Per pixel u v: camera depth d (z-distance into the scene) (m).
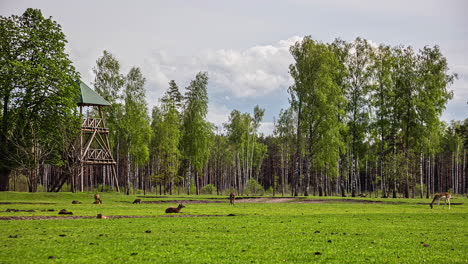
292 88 76.12
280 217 31.58
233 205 49.97
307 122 74.88
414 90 74.00
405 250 16.53
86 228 22.77
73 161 67.00
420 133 72.12
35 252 15.19
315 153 76.12
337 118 76.25
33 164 63.06
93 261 13.85
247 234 20.84
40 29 65.56
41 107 64.06
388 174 74.31
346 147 76.25
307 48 74.62
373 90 76.56
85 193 60.53
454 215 34.97
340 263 13.97
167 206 46.06
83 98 70.19
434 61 74.12
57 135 65.44
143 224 25.23
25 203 45.94
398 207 47.06
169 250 16.06
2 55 61.50
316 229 23.47
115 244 17.23
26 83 62.62
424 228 24.41
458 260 14.54
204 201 59.75
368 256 15.25
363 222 27.97
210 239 18.98
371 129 78.38
